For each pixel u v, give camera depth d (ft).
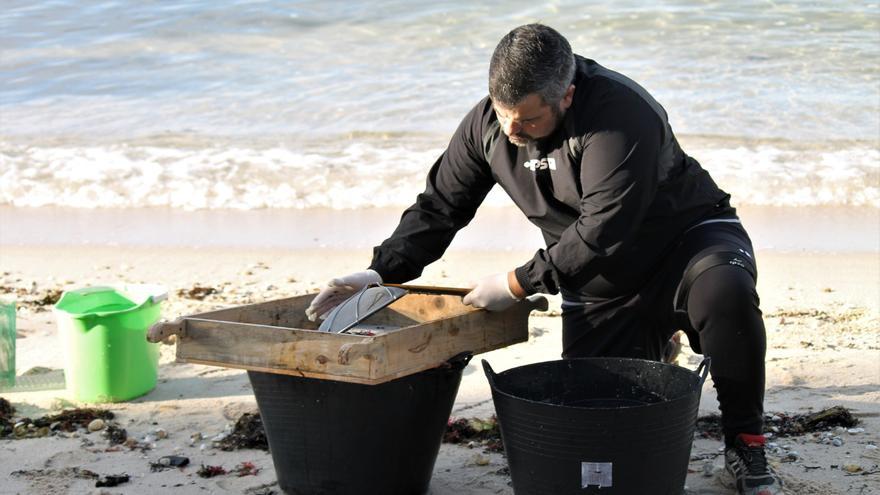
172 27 45.62
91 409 14.92
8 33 45.52
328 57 41.86
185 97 38.22
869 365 16.15
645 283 11.78
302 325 12.77
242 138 33.40
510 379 10.79
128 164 31.17
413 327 10.50
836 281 21.33
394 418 10.94
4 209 28.09
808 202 27.17
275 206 28.07
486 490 12.13
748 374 11.07
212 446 13.62
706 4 43.98
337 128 33.99
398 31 43.96
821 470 12.27
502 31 43.19
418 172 29.94
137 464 13.00
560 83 10.41
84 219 27.20
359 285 12.09
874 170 28.78
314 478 11.27
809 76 36.91
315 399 10.85
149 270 22.91
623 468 9.65
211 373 16.81
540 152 11.28
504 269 22.41
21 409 15.14
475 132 11.98
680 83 36.58
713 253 11.17
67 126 35.24
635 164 10.57
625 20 43.04
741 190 27.81
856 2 42.86
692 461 12.79
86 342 15.11
